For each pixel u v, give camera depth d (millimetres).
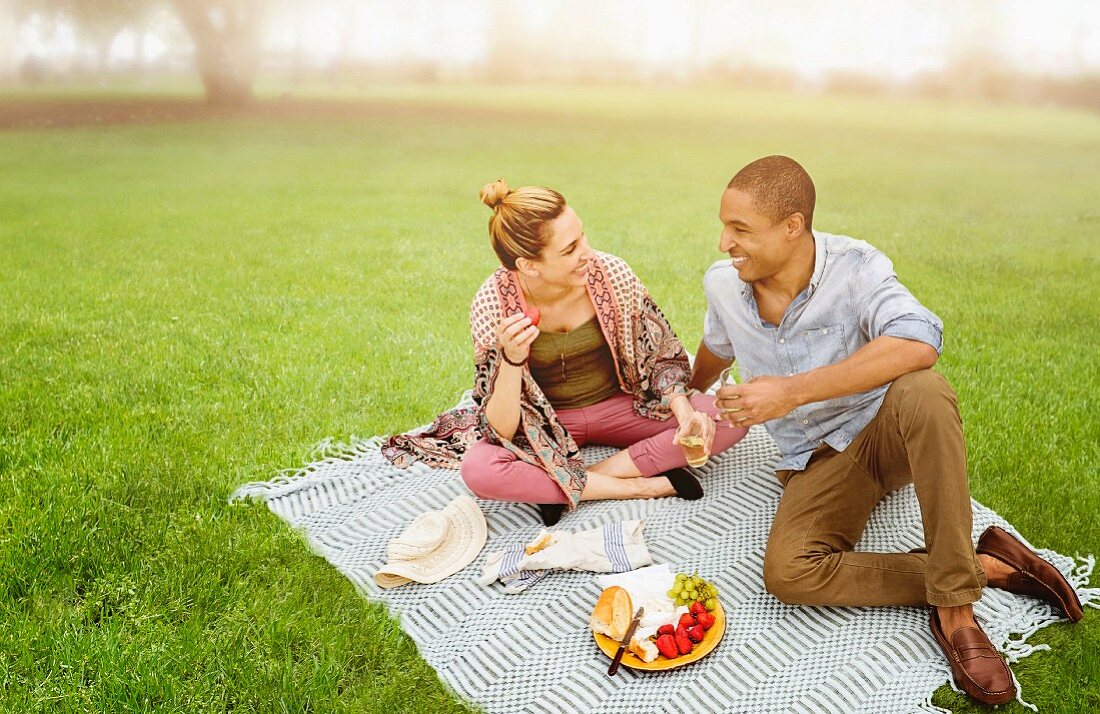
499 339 3039
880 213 9781
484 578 2939
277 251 7852
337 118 20953
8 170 12547
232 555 3115
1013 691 2420
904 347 2527
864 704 2436
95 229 8664
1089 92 26609
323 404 4398
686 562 2990
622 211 9945
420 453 3432
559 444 3287
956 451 2428
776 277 2818
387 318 5855
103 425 4117
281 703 2449
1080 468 3652
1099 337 5469
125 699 2475
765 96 30688
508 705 2500
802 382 2582
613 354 3350
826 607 2732
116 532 3213
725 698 2463
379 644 2715
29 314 5809
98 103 24484
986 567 2779
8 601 2873
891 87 31312
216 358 5020
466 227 9016
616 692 2502
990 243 8258
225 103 24078
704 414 3109
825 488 2768
